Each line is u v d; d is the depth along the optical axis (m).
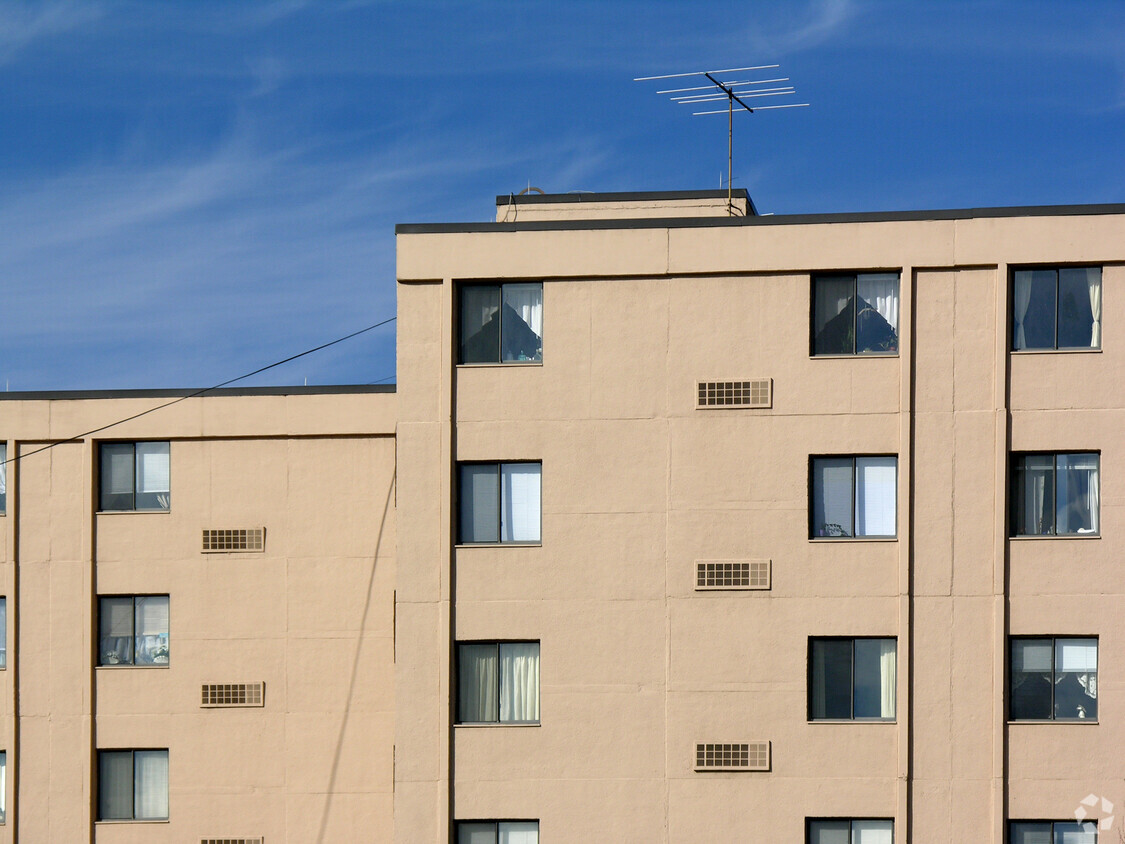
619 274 32.72
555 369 32.72
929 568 31.58
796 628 31.77
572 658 32.12
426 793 31.88
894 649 31.67
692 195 39.25
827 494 32.19
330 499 36.88
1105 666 31.11
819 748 31.52
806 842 31.38
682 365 32.50
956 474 31.66
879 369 32.06
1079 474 31.67
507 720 32.22
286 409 37.09
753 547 32.03
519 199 39.66
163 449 37.47
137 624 37.03
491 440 32.66
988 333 31.86
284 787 36.25
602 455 32.47
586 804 31.77
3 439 37.47
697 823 31.56
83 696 36.62
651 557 32.19
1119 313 31.72
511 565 32.38
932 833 31.08
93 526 37.16
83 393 37.50
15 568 37.09
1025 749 31.14
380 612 36.50
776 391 32.22
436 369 32.78
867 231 32.25
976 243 31.92
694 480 32.25
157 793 36.53
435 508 32.50
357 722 36.28
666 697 31.88
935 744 31.25
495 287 33.16
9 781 36.50
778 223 32.47
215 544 36.91
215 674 36.62
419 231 33.00
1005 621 31.31
